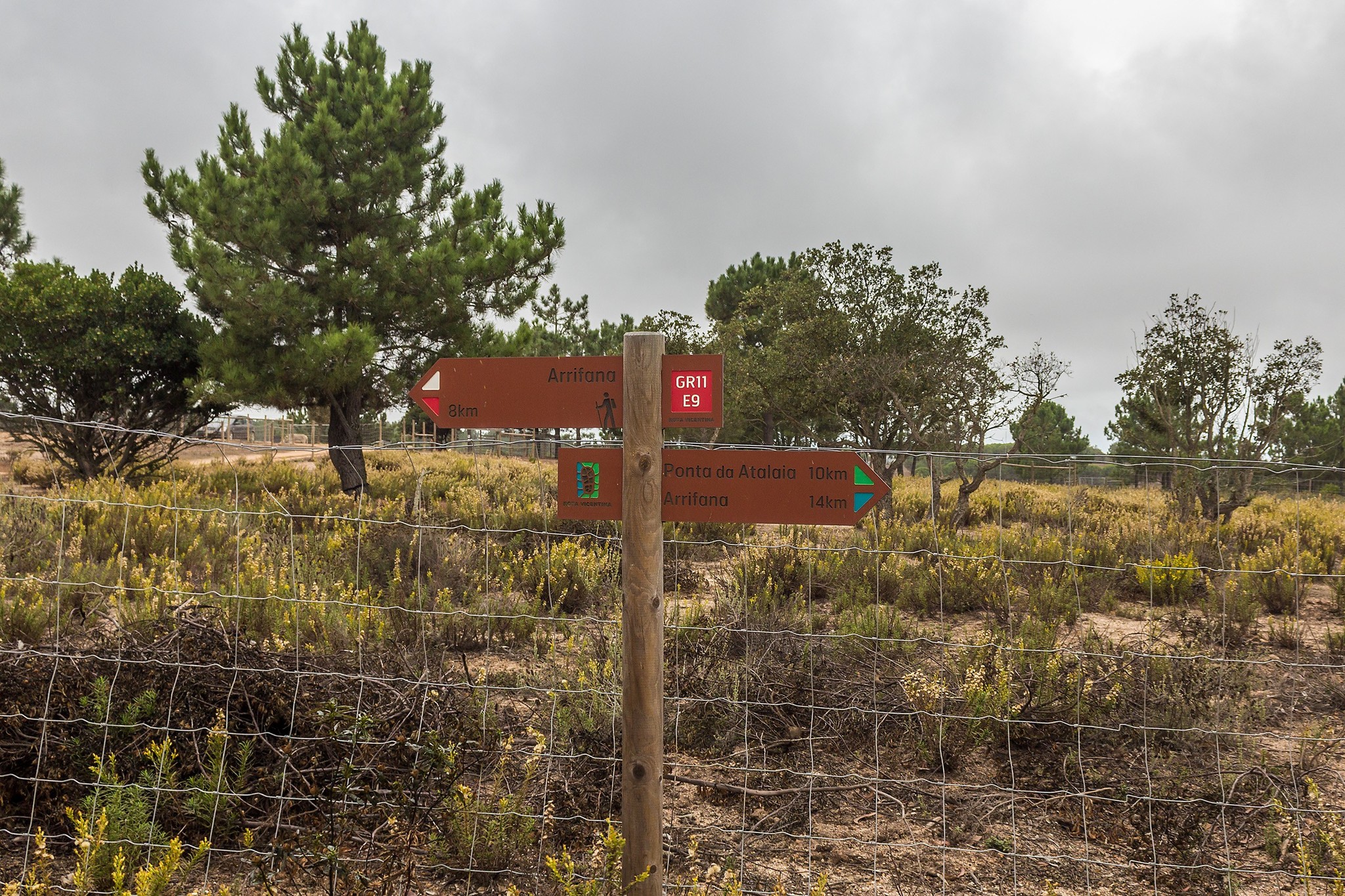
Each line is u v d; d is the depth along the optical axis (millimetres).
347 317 15109
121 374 14219
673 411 2439
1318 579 7379
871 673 4488
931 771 3826
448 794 2951
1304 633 5980
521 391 2578
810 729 3857
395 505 9453
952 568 6496
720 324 23719
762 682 4195
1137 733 3938
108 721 3186
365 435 19594
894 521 8844
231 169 15602
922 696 3984
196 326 14961
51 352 13297
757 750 3924
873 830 3371
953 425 14102
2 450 15453
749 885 2953
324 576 5902
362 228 15641
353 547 6832
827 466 2408
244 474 12938
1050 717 3994
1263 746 3979
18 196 24469
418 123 16062
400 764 2979
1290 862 3078
